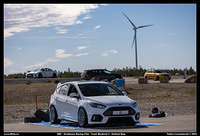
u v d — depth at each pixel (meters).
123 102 11.27
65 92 13.05
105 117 10.95
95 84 12.61
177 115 17.83
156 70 50.12
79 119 11.66
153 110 16.56
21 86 35.94
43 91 32.66
